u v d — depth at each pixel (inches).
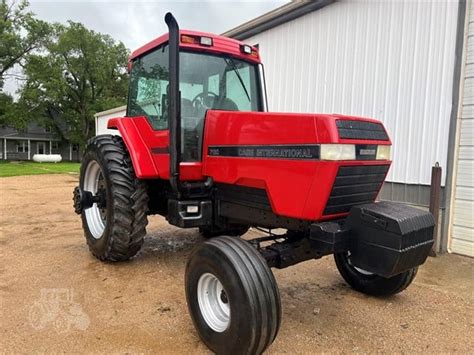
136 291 127.4
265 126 100.0
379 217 88.0
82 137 1449.3
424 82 190.7
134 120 150.6
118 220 143.9
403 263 87.0
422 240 89.8
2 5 1278.3
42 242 185.6
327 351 95.1
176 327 104.9
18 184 448.8
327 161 85.9
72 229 213.8
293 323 109.2
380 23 209.0
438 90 185.5
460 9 175.2
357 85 222.8
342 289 135.0
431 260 173.0
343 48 229.8
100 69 1429.6
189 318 109.9
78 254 166.2
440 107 185.0
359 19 219.5
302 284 139.5
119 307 115.6
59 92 1339.8
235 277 85.1
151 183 154.3
